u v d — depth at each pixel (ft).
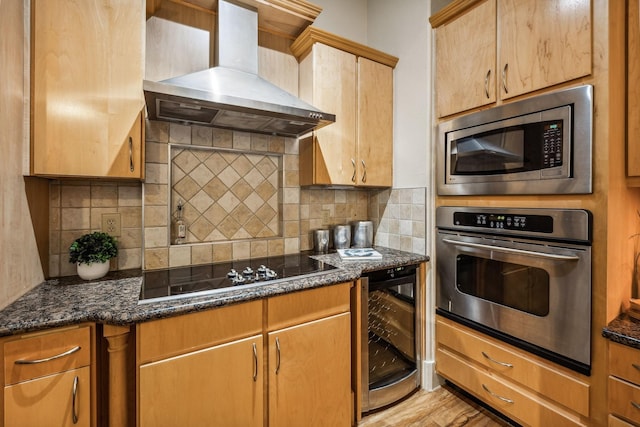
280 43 6.79
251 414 4.18
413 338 6.38
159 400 3.58
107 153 4.21
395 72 7.26
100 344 3.61
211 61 5.93
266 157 6.73
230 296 3.98
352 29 8.15
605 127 3.92
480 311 5.51
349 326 5.15
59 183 4.82
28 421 3.09
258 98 4.91
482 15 5.42
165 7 5.56
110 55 4.24
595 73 4.02
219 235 6.19
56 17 3.95
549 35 4.48
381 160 7.13
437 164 6.31
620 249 4.20
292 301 4.54
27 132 3.85
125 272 5.19
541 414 4.65
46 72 3.90
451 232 6.04
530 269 4.76
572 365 4.25
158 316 3.49
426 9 6.45
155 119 5.36
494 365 5.30
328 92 6.36
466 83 5.71
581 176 4.10
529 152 4.67
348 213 7.98
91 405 3.43
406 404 6.01
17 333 2.99
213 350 3.89
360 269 5.36
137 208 5.43
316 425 4.78
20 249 3.80
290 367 4.50
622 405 3.80
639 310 4.09
